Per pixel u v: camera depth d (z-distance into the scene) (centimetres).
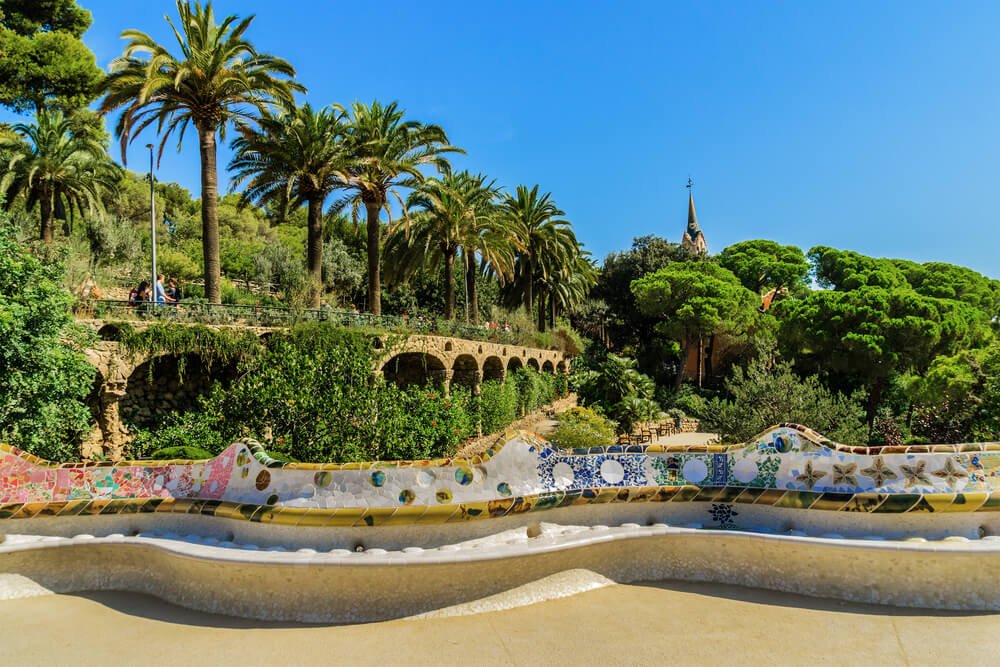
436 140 2328
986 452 450
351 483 456
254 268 3938
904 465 455
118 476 516
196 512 484
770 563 447
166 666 341
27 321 868
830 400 1437
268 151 1938
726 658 340
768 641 360
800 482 475
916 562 411
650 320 5100
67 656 355
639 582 468
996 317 4256
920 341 2755
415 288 4644
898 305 2872
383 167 2148
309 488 459
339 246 4575
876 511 444
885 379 2983
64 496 507
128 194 4444
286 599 412
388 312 4528
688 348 3891
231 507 466
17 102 3169
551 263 3953
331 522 441
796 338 3119
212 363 1467
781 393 1429
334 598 409
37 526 498
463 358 2403
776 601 422
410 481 457
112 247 3012
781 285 5019
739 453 498
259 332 1520
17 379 817
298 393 1259
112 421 1254
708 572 467
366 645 365
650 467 513
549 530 475
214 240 1669
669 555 474
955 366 1944
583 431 1995
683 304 3750
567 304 4644
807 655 342
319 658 349
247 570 418
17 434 830
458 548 438
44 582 469
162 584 464
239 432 1227
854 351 2830
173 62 1580
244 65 1738
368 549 442
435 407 1617
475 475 463
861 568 421
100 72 3291
